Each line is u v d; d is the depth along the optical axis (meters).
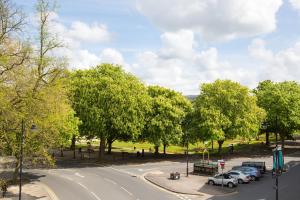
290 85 101.75
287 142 117.19
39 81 42.09
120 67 83.06
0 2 35.50
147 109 78.88
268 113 94.38
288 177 58.50
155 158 82.31
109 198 43.09
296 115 93.62
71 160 77.94
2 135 37.25
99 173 61.12
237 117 84.06
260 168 61.34
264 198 43.88
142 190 47.88
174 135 81.69
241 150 96.94
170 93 88.19
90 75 78.12
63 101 45.91
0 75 35.94
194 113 85.88
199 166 60.66
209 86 87.31
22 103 38.12
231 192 47.28
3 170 61.06
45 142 44.44
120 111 73.88
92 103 73.25
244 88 85.44
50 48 44.16
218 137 80.06
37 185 50.09
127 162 75.50
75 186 49.94
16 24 36.41
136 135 77.12
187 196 44.88
